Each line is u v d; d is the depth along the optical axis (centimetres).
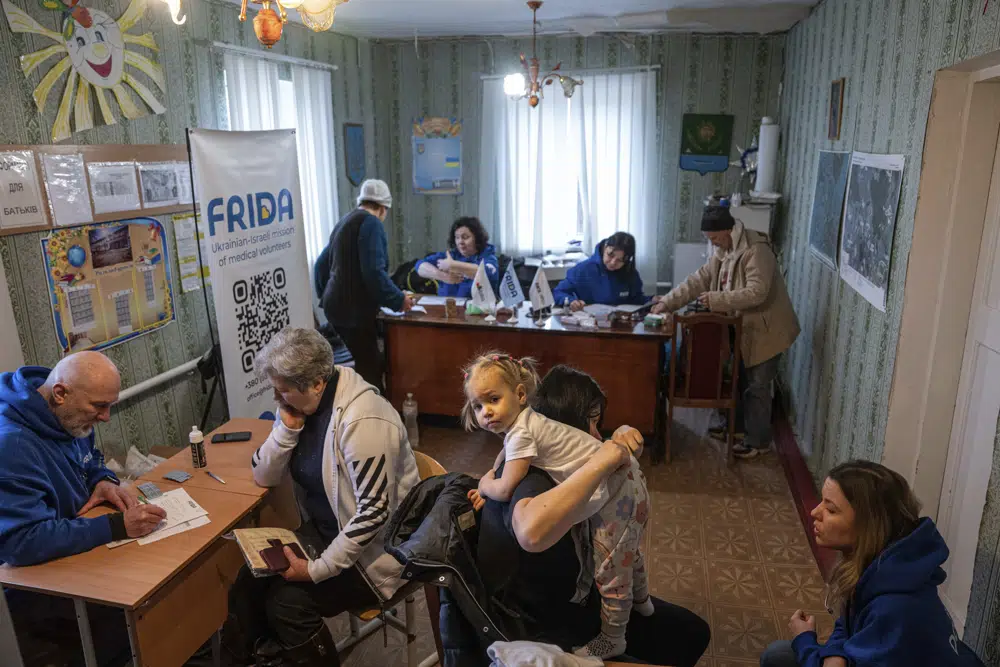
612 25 508
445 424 440
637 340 382
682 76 558
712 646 252
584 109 573
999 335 205
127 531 196
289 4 201
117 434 324
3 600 156
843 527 152
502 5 443
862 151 300
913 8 240
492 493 146
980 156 215
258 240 334
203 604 203
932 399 235
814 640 167
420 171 621
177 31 357
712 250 462
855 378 295
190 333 368
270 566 192
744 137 564
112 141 315
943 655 139
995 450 204
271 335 348
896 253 244
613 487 145
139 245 329
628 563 148
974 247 221
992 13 177
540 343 397
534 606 149
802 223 440
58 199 284
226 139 311
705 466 391
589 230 592
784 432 425
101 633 228
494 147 596
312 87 502
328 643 201
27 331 275
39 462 195
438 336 413
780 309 383
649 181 579
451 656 157
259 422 272
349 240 407
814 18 429
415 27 527
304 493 225
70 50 288
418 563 145
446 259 459
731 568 298
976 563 211
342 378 209
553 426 147
